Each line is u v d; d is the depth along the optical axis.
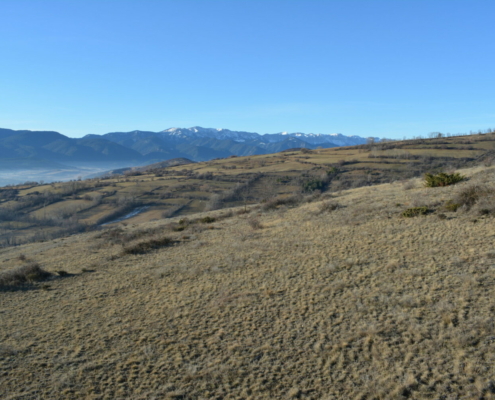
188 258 21.58
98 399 8.96
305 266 16.83
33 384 9.67
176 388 9.20
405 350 9.45
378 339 10.08
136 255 24.41
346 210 27.77
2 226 93.44
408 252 15.99
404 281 13.27
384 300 12.13
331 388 8.60
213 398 8.72
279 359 9.98
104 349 11.36
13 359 11.00
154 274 19.05
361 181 97.62
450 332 9.70
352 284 13.93
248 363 9.96
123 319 13.58
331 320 11.59
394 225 20.69
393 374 8.68
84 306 15.38
